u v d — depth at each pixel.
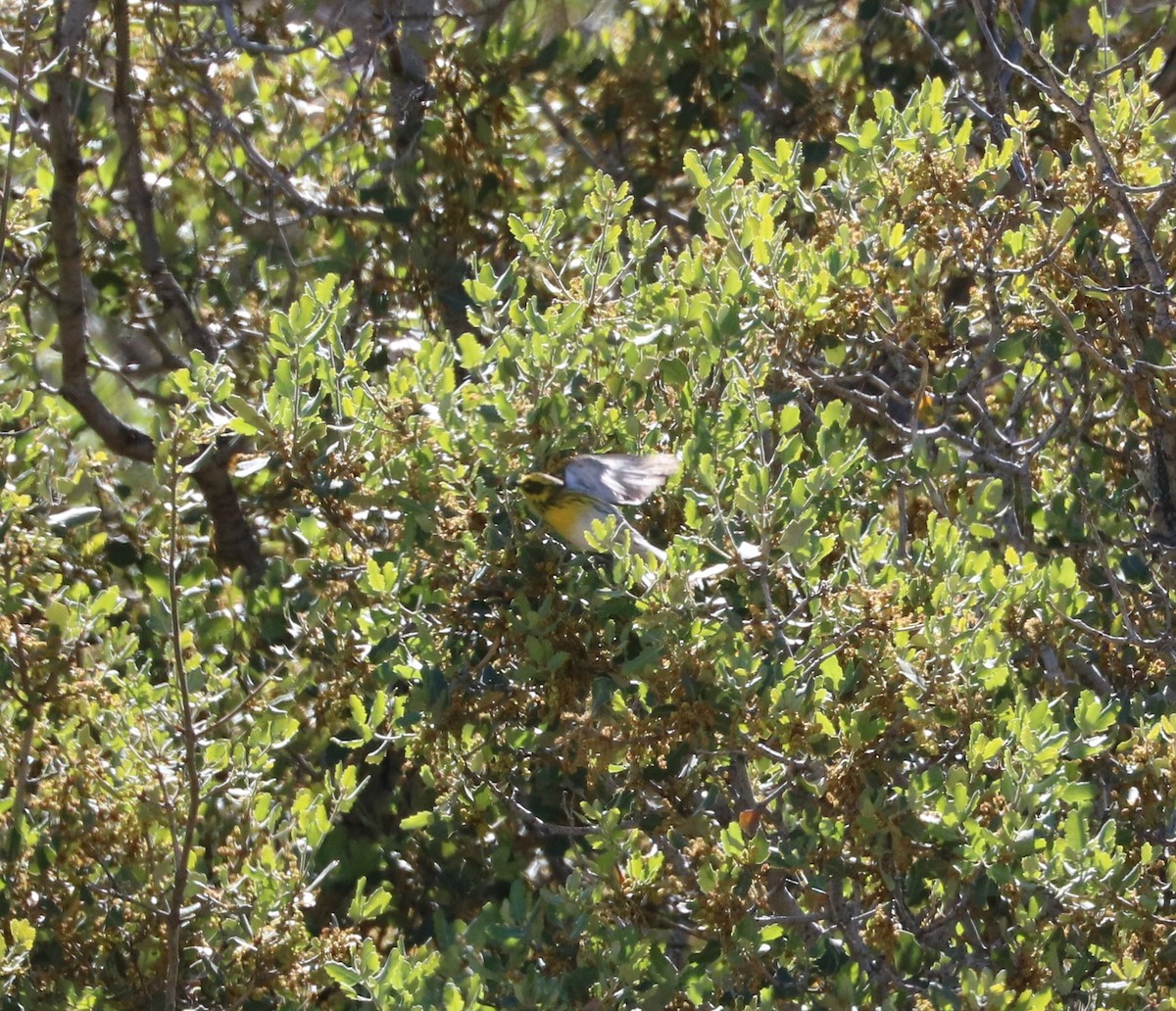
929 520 10.40
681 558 9.42
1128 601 12.34
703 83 17.72
